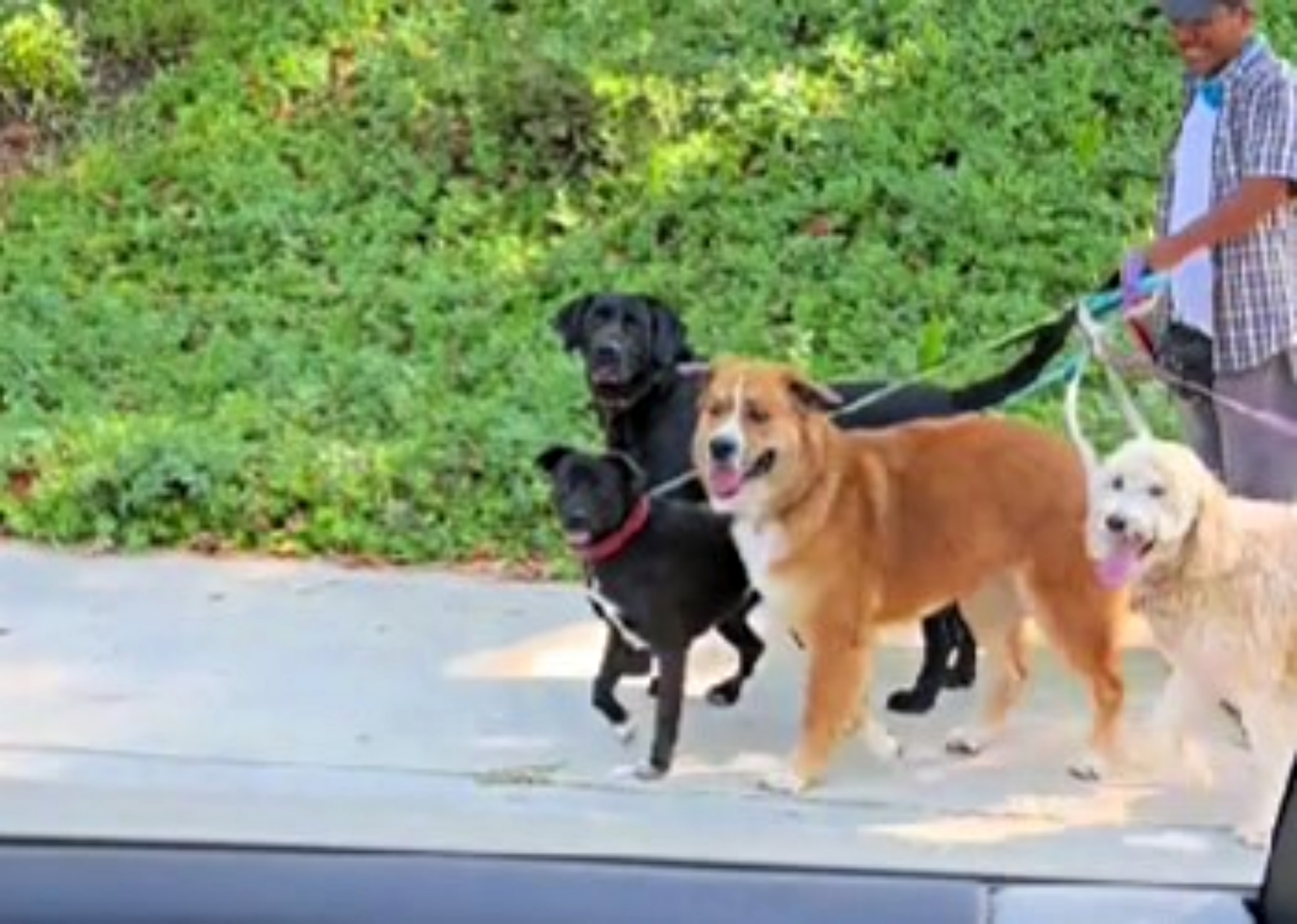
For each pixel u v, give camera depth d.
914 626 8.33
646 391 8.56
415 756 7.63
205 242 13.67
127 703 8.11
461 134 14.43
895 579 7.46
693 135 14.20
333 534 10.21
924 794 7.38
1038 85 14.35
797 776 7.44
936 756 7.75
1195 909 3.59
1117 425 10.41
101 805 4.66
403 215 13.84
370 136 14.50
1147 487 6.70
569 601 9.48
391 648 8.84
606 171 14.05
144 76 15.40
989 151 13.77
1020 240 13.08
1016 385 8.59
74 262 13.56
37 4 15.49
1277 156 7.38
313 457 10.76
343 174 14.22
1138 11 14.92
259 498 10.41
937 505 7.46
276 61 15.16
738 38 14.98
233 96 14.94
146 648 8.78
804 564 7.29
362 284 13.14
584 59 14.69
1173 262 7.64
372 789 7.20
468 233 13.75
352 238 13.66
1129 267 7.74
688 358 8.96
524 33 15.21
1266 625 6.74
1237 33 7.49
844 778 7.53
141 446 10.66
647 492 7.95
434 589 9.65
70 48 15.26
